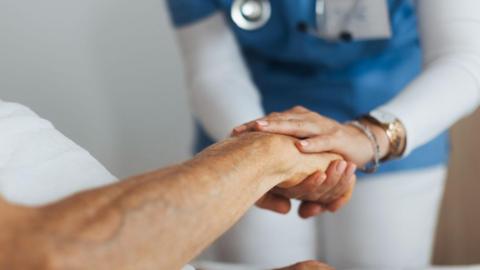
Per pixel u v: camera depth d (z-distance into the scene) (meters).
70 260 0.70
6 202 0.73
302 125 1.19
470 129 2.54
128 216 0.75
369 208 1.81
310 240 1.91
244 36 1.73
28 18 2.56
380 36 1.65
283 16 1.69
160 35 2.66
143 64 2.67
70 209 0.74
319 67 1.74
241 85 1.78
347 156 1.29
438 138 1.81
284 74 1.77
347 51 1.70
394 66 1.73
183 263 0.81
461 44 1.47
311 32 1.69
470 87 1.44
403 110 1.38
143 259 0.75
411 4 1.72
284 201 1.32
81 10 2.59
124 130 2.71
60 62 2.61
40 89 2.62
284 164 1.10
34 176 0.89
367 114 1.37
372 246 1.84
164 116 2.72
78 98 2.65
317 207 1.35
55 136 0.97
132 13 2.62
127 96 2.69
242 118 1.72
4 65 2.58
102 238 0.72
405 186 1.79
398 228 1.82
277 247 1.87
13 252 0.69
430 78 1.45
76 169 0.92
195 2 1.76
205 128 1.79
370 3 1.63
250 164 0.96
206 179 0.86
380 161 1.39
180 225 0.79
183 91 2.71
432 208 1.87
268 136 1.10
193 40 1.80
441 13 1.49
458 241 2.66
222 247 1.92
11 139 0.93
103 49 2.63
